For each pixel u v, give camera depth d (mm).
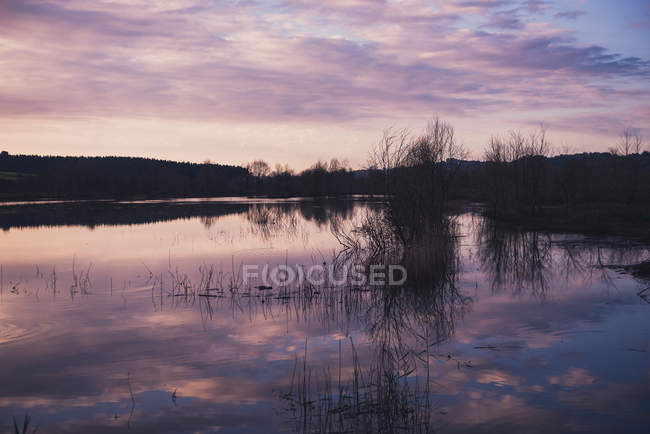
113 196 99625
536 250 21844
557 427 5840
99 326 10102
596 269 16719
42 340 9203
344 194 98688
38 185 98250
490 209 46781
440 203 19047
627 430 5754
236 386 7109
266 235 27578
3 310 11344
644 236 26188
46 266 17422
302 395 6762
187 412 6320
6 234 28578
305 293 12969
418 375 7453
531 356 8188
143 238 26234
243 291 13391
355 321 10594
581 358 8039
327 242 24156
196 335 9523
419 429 5805
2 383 7266
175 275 15656
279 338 9375
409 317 10891
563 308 11375
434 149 19344
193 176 142750
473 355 8289
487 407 6359
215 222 37031
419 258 14789
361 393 6812
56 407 6512
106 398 6746
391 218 16656
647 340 8875
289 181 113500
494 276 15727
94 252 20938
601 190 48156
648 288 13391
